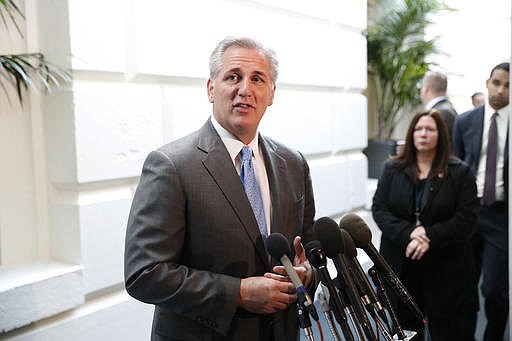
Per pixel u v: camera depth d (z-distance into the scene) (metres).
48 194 2.45
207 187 1.54
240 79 1.58
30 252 2.42
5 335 2.14
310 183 1.88
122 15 2.53
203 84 3.01
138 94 2.60
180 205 1.51
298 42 3.64
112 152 2.48
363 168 4.47
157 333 1.61
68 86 2.34
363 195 4.46
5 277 2.19
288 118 3.56
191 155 1.57
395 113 5.42
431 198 2.87
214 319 1.47
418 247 2.79
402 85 5.24
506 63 3.47
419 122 2.91
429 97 4.17
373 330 1.42
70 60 2.32
